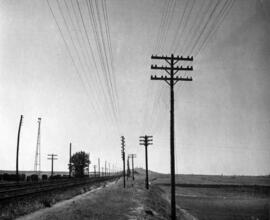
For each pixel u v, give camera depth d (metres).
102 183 77.81
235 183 147.12
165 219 26.86
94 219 19.06
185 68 24.47
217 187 109.00
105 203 29.59
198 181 162.88
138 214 23.33
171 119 24.70
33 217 18.48
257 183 149.12
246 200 66.88
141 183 86.12
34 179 58.25
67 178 72.44
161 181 147.75
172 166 24.77
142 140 60.12
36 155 65.19
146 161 60.69
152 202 36.06
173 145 24.58
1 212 17.95
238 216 43.22
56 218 18.34
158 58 24.34
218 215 43.78
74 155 95.56
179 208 48.31
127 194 41.97
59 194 34.22
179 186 112.62
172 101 24.56
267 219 40.50
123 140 61.44
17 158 47.59
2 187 28.45
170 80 24.36
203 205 55.94
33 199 25.81
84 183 62.06
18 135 48.38
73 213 20.81
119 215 21.95
